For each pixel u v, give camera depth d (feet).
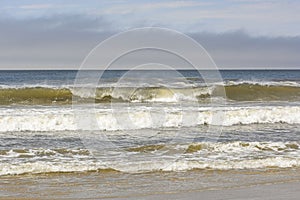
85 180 27.07
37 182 26.45
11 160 30.96
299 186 25.96
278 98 77.77
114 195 23.97
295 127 50.78
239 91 82.17
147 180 27.20
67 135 43.52
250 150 35.06
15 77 175.73
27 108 58.29
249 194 24.18
